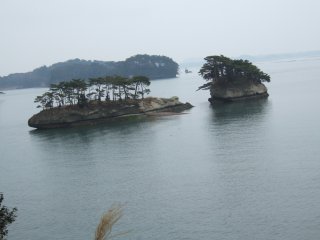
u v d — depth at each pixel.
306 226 51.03
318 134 98.94
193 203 62.50
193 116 155.62
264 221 53.69
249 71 192.38
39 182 83.62
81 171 88.50
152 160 91.25
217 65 193.88
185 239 51.38
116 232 55.06
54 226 60.22
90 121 159.12
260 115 140.00
